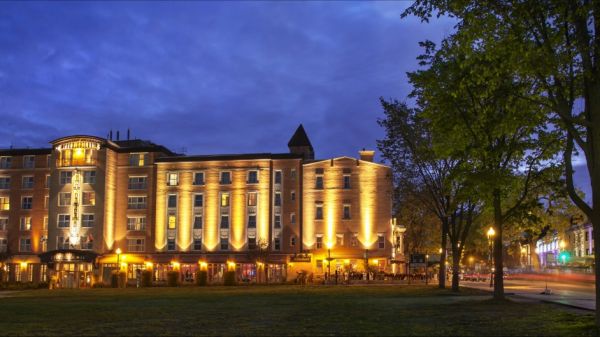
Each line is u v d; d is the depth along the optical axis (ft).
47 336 56.39
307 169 271.69
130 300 123.44
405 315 76.38
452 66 89.76
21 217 290.15
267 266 263.90
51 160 287.89
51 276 251.39
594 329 56.08
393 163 158.61
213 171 278.87
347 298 120.47
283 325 64.85
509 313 78.02
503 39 62.34
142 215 283.38
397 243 266.36
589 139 57.82
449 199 142.82
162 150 292.20
